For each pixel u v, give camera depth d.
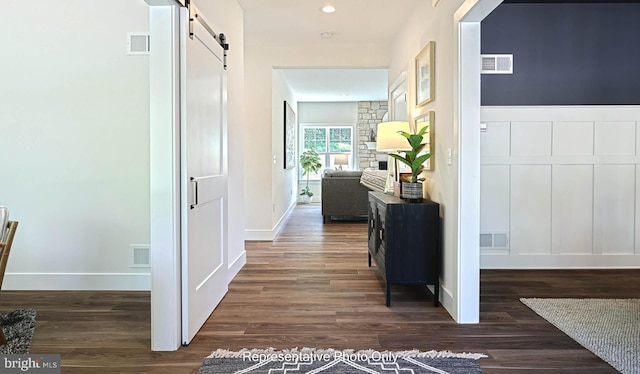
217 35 2.89
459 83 2.56
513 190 3.99
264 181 5.50
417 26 3.73
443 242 2.91
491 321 2.62
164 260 2.20
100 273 3.31
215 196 2.81
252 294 3.18
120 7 3.21
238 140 3.90
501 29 3.98
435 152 3.12
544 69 3.99
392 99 5.07
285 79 7.35
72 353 2.16
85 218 3.29
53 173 3.27
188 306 2.28
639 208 4.00
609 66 4.00
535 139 3.98
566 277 3.68
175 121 2.19
